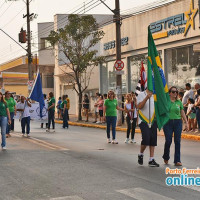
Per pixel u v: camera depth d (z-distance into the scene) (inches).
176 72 914.1
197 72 852.0
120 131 823.1
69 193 279.0
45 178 330.6
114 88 1174.3
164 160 391.2
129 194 272.8
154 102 376.2
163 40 936.3
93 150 500.7
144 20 1002.7
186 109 731.4
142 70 391.2
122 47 1097.4
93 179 323.3
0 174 350.6
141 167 374.3
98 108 1034.7
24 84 2488.9
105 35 1198.3
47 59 1753.2
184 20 867.4
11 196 274.2
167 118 370.6
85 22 1110.4
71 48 1119.0
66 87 1565.0
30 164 398.3
